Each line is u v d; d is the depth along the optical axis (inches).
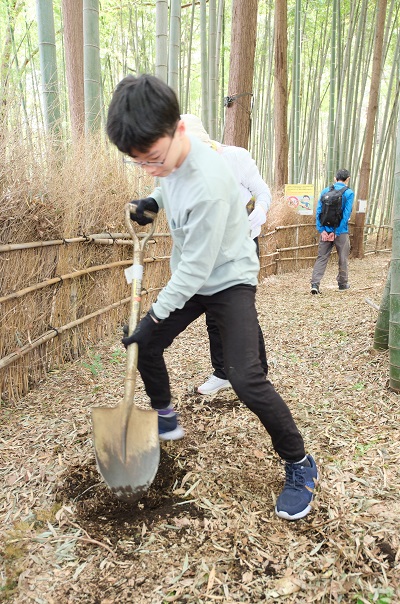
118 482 71.1
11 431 97.7
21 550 66.8
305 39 508.4
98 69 194.2
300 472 75.0
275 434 72.2
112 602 59.2
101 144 170.2
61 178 133.2
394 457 86.0
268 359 139.8
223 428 98.7
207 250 66.1
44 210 120.4
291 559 65.4
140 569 63.9
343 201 247.0
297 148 405.4
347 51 404.2
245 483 81.4
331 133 402.3
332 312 197.5
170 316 79.0
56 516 73.4
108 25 399.9
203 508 75.2
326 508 74.4
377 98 393.1
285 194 347.9
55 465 85.6
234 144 228.2
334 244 258.4
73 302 137.4
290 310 207.6
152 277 189.2
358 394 112.7
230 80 225.5
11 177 110.6
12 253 109.7
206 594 60.2
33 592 60.4
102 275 154.0
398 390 110.3
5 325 108.7
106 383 121.6
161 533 70.2
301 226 360.8
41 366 124.6
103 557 65.9
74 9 217.8
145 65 409.1
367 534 68.8
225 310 73.3
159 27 204.4
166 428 91.4
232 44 221.6
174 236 74.1
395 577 61.8
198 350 149.2
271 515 73.8
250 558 65.6
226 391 116.6
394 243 106.7
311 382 122.2
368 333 151.0
